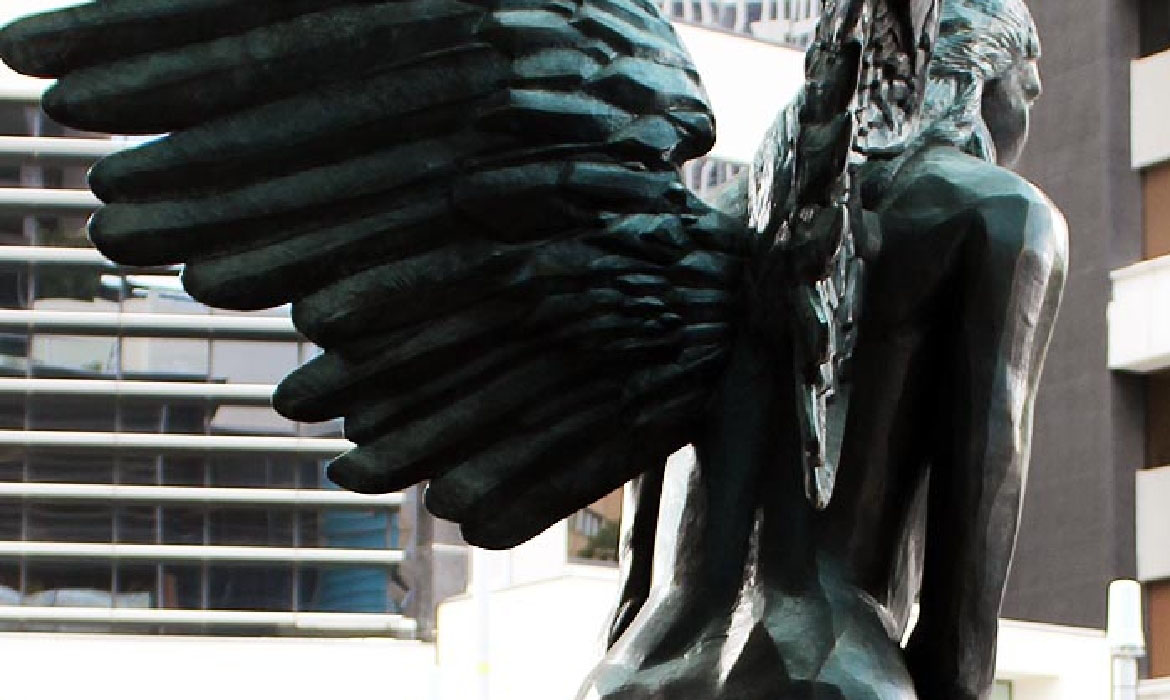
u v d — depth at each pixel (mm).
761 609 3209
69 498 19969
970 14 3449
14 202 19516
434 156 3219
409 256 3230
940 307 3219
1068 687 22906
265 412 20156
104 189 3172
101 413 19969
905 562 3320
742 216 3340
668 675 3189
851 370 3227
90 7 3143
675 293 3254
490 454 3270
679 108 3281
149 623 19875
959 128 3357
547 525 3287
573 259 3227
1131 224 26484
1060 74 26953
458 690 19344
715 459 3293
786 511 3252
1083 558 26188
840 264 3115
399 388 3256
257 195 3201
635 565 3484
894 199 3223
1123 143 26484
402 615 19766
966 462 3178
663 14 3402
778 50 15516
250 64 3180
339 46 3193
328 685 19828
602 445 3287
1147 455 26312
